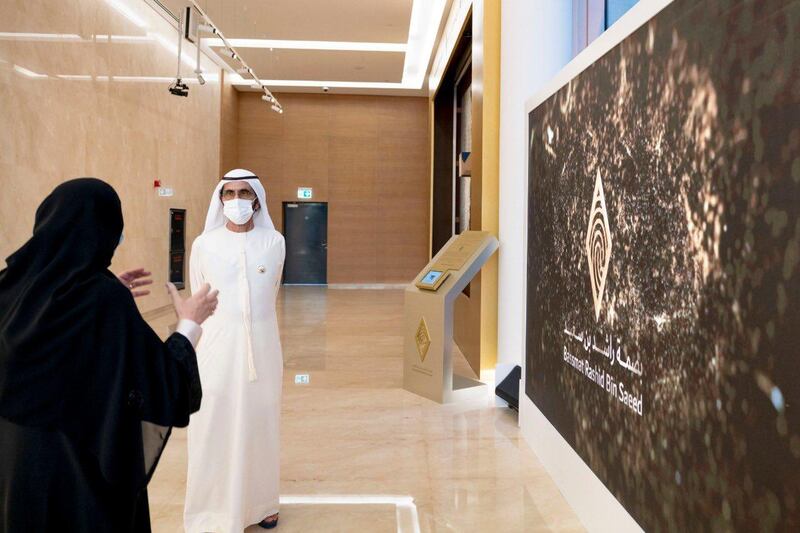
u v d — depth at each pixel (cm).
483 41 599
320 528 296
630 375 246
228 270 282
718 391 181
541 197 386
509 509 318
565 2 521
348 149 1608
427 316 538
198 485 274
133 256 936
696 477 194
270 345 289
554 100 358
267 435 288
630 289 247
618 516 258
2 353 133
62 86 726
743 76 167
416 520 305
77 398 135
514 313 548
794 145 145
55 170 713
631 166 246
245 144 1586
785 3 148
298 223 1627
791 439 147
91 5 794
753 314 163
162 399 144
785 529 149
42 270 141
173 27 1077
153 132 1005
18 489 135
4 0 616
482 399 539
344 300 1301
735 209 172
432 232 1309
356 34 1128
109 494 140
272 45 1200
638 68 239
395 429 451
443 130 1282
